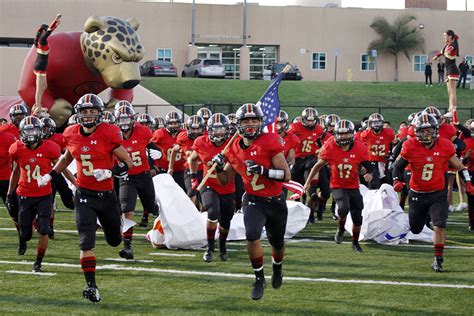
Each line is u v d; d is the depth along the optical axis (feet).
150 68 164.66
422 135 33.17
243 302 27.22
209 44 186.09
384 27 185.57
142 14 179.83
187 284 30.25
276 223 26.99
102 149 28.43
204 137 36.52
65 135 28.78
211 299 27.66
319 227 48.65
